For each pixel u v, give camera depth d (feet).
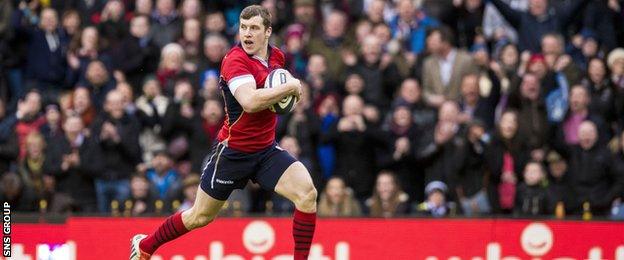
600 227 134.00
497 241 133.69
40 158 163.53
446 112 162.81
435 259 133.59
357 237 133.80
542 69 176.55
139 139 168.25
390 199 156.15
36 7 197.88
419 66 180.65
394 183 156.66
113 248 133.18
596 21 198.70
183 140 169.07
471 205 158.61
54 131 167.73
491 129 174.60
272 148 103.04
